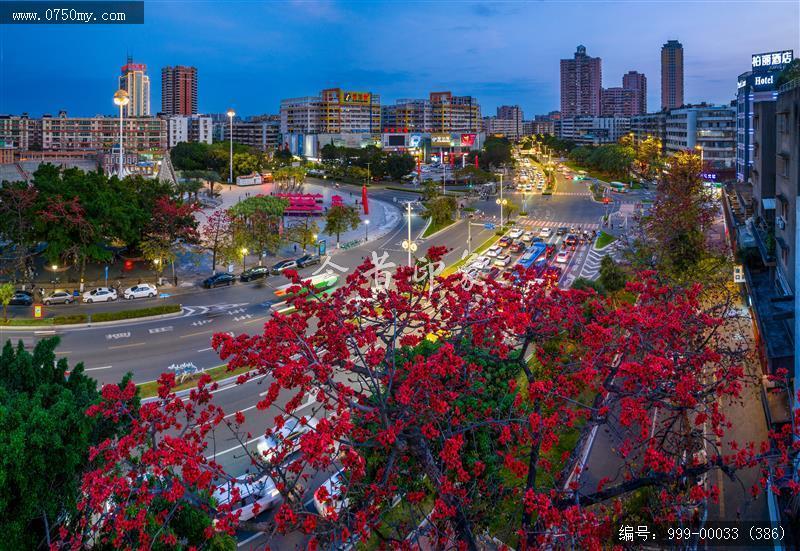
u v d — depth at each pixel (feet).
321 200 393.09
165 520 45.83
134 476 44.93
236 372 128.47
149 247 202.08
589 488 80.07
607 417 51.90
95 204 193.47
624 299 165.78
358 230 312.71
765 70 342.64
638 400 52.60
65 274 211.20
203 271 225.15
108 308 176.96
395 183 540.11
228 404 114.01
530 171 619.67
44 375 67.72
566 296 62.95
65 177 215.72
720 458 47.70
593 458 89.45
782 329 102.06
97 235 191.62
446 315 59.98
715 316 94.17
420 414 48.57
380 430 51.24
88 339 150.51
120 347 145.07
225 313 174.60
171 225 218.59
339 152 620.90
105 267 207.82
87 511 48.60
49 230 188.34
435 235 301.22
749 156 334.24
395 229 318.24
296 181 467.11
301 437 42.57
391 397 53.06
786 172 114.32
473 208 374.63
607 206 370.94
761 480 47.85
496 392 69.82
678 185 218.79
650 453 46.06
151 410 47.06
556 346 77.61
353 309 57.16
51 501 51.44
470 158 653.71
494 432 65.05
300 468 46.96
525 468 45.19
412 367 49.52
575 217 352.69
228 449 97.14
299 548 73.00
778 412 94.79
